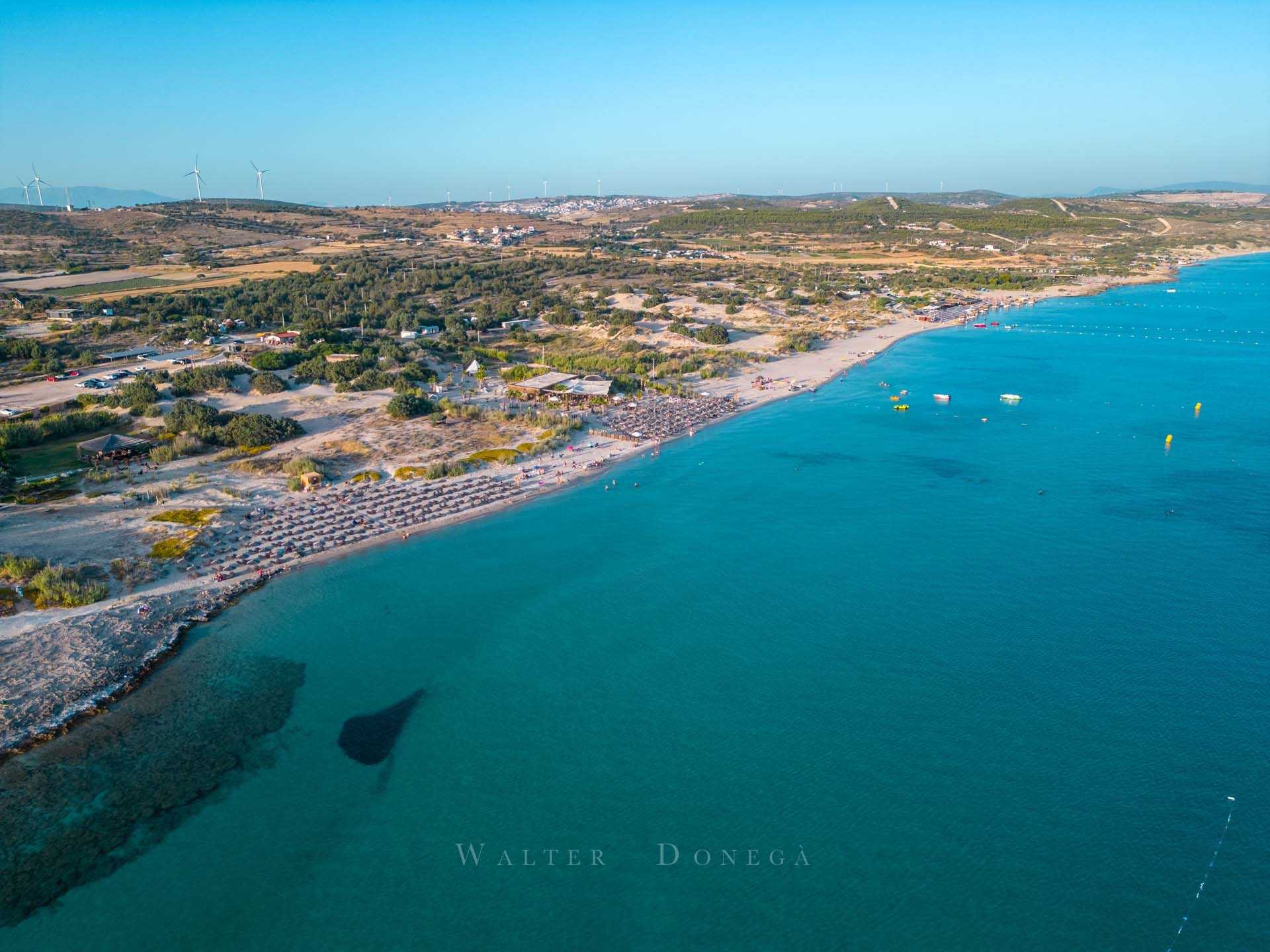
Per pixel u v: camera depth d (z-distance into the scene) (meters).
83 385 148.00
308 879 46.94
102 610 72.88
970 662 66.81
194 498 98.88
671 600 77.94
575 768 55.50
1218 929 43.06
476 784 54.09
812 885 46.06
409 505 100.00
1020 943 42.44
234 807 51.97
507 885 46.50
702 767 55.28
